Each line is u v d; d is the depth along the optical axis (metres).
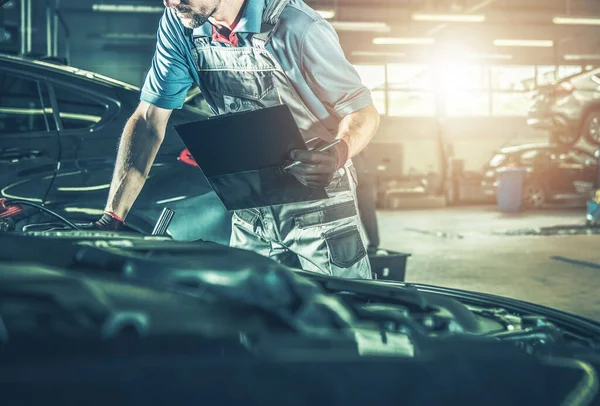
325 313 0.92
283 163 1.75
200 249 1.13
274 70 2.16
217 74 2.23
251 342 0.80
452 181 18.56
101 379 0.72
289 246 2.31
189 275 0.97
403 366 0.85
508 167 15.97
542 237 9.62
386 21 20.48
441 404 0.85
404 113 20.81
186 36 2.21
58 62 3.78
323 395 0.80
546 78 21.25
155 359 0.75
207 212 3.32
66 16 19.80
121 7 19.80
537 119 16.61
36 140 3.44
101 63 20.16
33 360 0.71
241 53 2.16
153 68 2.31
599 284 5.75
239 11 2.10
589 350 1.01
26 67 3.55
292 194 1.85
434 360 0.87
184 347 0.77
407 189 18.25
